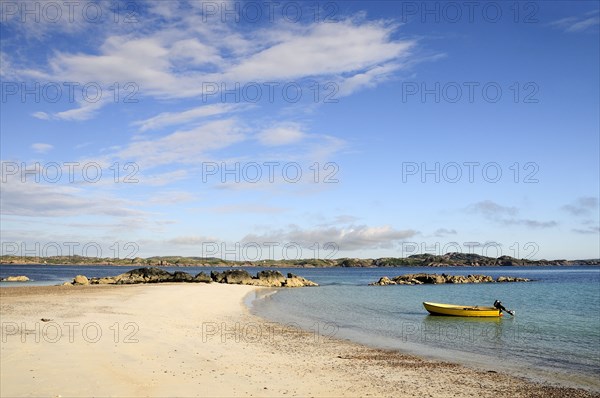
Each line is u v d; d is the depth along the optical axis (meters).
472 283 108.06
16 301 38.25
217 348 21.25
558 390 16.30
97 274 142.75
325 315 40.03
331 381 16.20
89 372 15.14
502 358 21.95
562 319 38.22
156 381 14.63
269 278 98.94
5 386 13.30
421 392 15.38
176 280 89.62
